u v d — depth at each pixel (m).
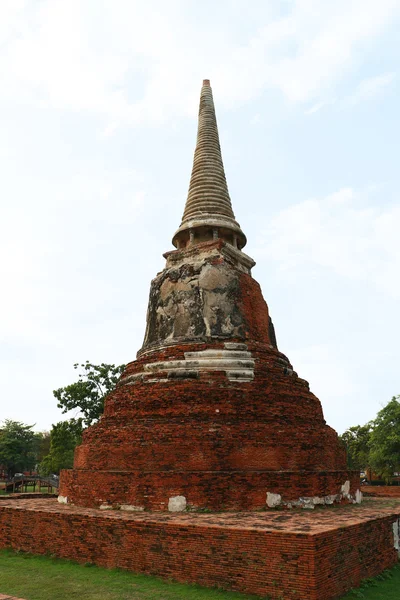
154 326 23.48
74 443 53.72
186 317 22.31
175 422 18.08
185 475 16.08
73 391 46.84
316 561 10.35
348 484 19.23
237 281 23.28
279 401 19.44
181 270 23.58
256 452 17.28
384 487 37.50
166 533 12.51
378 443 45.47
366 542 12.97
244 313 22.72
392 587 12.39
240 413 18.31
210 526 11.94
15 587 11.76
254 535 11.20
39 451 82.88
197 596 10.85
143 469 17.23
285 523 12.57
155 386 19.66
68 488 19.08
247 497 15.98
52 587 11.69
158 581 12.07
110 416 20.11
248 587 10.97
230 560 11.38
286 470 17.39
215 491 15.91
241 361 20.22
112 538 13.51
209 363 20.08
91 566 13.60
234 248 25.23
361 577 12.38
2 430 74.44
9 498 24.00
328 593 10.62
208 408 18.28
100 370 48.16
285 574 10.55
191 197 27.39
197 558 11.86
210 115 30.14
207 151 28.55
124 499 16.55
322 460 18.77
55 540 14.98
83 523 14.35
